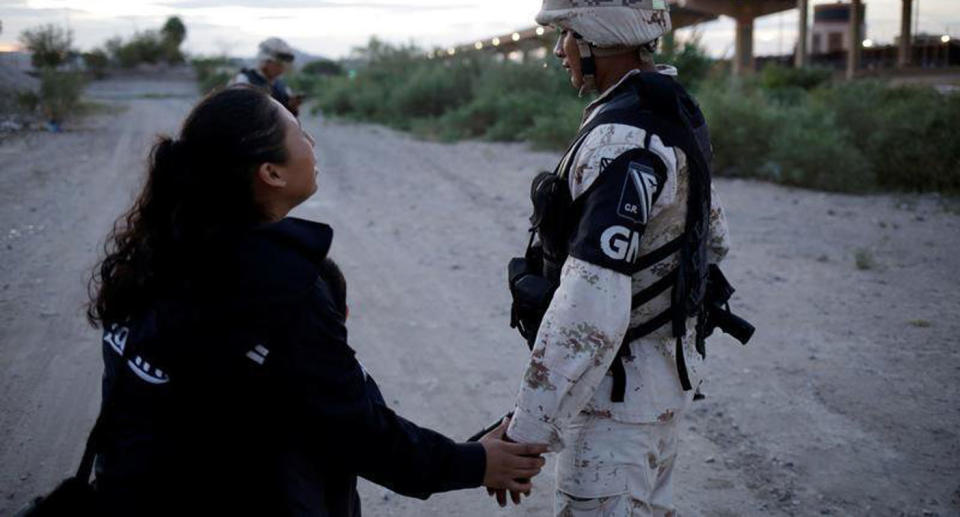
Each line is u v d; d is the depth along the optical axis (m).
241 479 1.42
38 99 22.16
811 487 3.26
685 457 3.54
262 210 1.50
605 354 1.77
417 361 4.70
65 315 5.30
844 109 11.99
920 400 4.01
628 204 1.77
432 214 8.90
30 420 3.88
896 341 4.83
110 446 1.46
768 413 3.92
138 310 1.43
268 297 1.37
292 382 1.38
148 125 21.41
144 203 1.45
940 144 10.55
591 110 2.00
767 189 10.62
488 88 20.86
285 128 1.49
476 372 4.54
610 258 1.75
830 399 4.05
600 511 1.95
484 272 6.53
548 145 15.56
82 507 1.46
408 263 6.83
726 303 2.29
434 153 15.21
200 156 1.42
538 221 1.96
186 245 1.39
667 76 1.93
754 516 3.07
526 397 1.81
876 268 6.51
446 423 3.92
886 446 3.57
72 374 4.42
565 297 1.77
